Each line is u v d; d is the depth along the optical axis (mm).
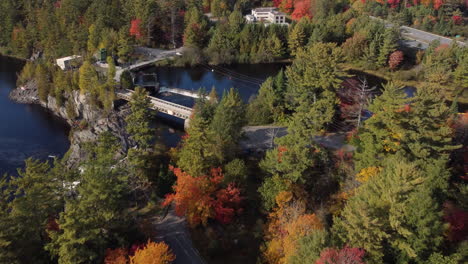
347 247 41938
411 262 44531
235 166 65125
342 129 88250
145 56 159500
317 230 45156
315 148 70375
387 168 54125
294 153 62969
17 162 90938
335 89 88375
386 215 45719
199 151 64188
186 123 100125
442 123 64625
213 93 94938
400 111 66500
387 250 46031
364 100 90188
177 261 56094
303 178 64750
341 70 91000
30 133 105562
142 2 163375
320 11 184125
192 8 177250
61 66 137250
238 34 163500
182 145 79438
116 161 63719
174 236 60031
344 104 89375
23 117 114750
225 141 70812
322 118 84500
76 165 86125
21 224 48969
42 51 162625
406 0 194250
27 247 49375
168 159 80000
